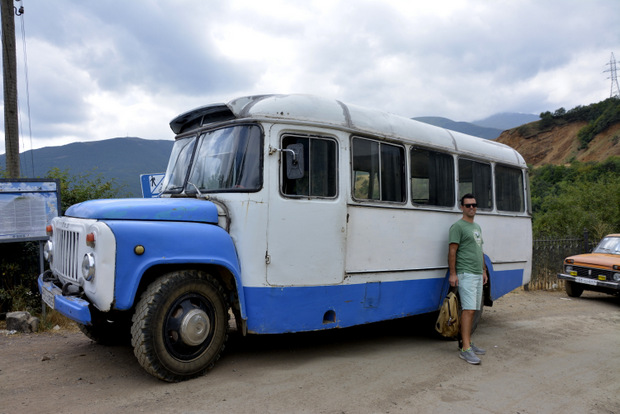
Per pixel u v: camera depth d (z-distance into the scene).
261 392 4.27
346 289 5.36
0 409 3.75
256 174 4.80
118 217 4.24
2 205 6.51
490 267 7.46
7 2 8.92
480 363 5.57
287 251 4.89
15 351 5.43
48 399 3.97
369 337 6.77
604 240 13.02
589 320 8.81
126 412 3.72
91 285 4.06
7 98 8.92
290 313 4.92
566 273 12.17
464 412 4.08
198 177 5.31
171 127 6.16
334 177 5.30
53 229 5.23
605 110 78.88
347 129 5.41
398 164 6.12
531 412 4.16
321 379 4.72
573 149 80.25
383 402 4.21
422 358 5.73
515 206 8.37
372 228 5.66
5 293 6.88
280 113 4.96
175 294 4.30
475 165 7.46
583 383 5.00
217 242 4.56
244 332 4.71
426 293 6.44
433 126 6.95
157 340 4.20
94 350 5.50
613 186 19.44
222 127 5.25
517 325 8.00
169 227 4.34
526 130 92.12
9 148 8.93
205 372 4.64
